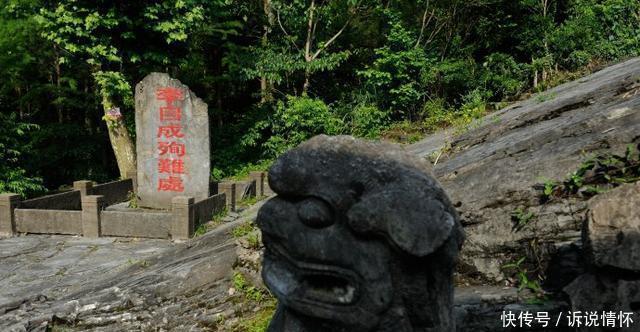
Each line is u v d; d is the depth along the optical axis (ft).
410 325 7.08
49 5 40.78
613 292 9.67
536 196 13.12
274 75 48.44
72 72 51.90
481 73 43.91
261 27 54.08
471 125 27.27
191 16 40.52
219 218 31.86
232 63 49.26
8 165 41.96
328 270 7.14
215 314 15.15
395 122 46.06
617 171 12.49
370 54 53.98
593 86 22.40
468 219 13.67
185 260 19.42
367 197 6.87
